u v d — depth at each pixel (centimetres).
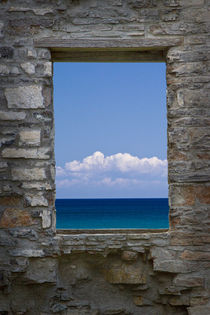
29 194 449
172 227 450
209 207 449
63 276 456
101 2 464
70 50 471
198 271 445
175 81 462
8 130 454
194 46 462
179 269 444
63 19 462
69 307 450
